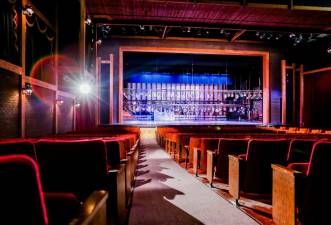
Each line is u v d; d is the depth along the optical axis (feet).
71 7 30.04
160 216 10.50
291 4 33.47
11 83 19.06
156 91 78.79
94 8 34.91
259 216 10.50
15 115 19.71
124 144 12.27
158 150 31.71
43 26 25.62
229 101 81.87
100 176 7.35
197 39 54.08
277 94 56.49
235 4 32.65
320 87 52.37
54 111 28.22
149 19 39.86
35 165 3.17
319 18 38.09
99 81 51.29
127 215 10.60
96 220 4.77
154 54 63.16
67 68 30.22
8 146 5.00
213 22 40.93
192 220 10.11
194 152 18.42
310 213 7.70
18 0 20.13
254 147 11.75
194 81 80.38
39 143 7.07
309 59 56.03
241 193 13.60
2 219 3.05
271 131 33.65
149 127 54.19
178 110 79.20
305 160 12.13
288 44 56.24
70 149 7.14
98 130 30.17
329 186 7.47
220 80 81.46
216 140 16.62
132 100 75.15
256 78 78.33
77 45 30.09
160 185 15.28
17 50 20.11
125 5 33.76
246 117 80.23
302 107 56.39
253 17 38.09
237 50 55.52
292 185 8.05
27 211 3.12
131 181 13.64
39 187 3.19
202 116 81.71
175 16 38.19
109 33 51.60
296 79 57.57
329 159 7.36
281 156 11.89
